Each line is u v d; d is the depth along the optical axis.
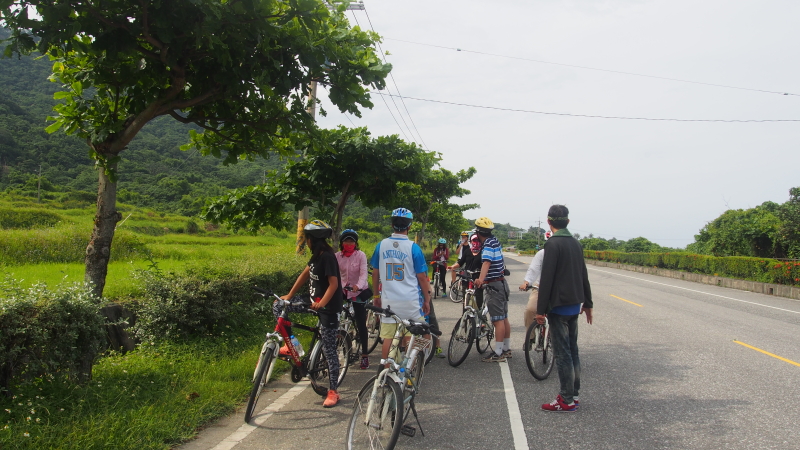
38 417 3.70
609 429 4.26
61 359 4.09
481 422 4.46
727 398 5.06
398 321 4.05
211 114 5.95
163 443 3.84
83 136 5.23
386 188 10.32
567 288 4.62
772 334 8.54
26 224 22.48
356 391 5.45
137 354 5.71
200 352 6.09
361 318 6.30
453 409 4.82
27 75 77.19
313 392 5.38
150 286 6.27
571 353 4.82
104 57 4.64
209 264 7.79
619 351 7.20
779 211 19.88
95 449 3.54
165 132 69.25
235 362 5.96
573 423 4.41
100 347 4.50
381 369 3.84
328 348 4.93
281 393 5.35
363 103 5.69
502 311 6.55
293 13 4.70
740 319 10.24
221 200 9.83
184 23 4.36
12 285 3.98
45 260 10.68
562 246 4.70
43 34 4.19
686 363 6.50
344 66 5.34
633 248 54.31
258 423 4.45
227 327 6.95
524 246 110.56
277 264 9.35
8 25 4.13
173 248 15.67
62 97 5.09
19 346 3.83
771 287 16.47
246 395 5.17
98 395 4.24
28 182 46.22
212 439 4.08
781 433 4.13
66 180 53.22
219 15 4.12
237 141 6.44
